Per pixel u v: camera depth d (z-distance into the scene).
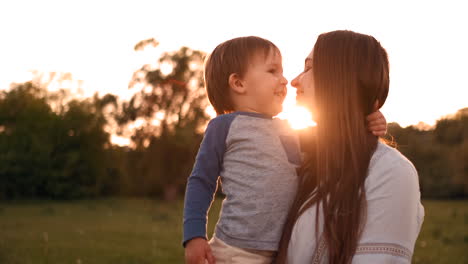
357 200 1.61
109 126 37.31
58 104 36.34
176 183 36.56
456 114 37.00
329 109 1.77
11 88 35.44
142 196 38.12
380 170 1.62
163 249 11.56
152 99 36.97
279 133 1.96
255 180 1.86
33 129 34.53
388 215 1.56
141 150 37.53
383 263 1.52
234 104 2.15
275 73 2.11
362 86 1.77
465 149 36.66
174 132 36.19
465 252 10.92
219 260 1.87
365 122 1.82
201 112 37.00
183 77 36.88
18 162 33.22
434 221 17.95
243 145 1.91
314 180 1.82
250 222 1.84
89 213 22.03
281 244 1.76
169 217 20.69
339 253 1.59
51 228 15.23
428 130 37.47
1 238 12.44
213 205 25.42
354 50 1.79
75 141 35.25
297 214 1.76
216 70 2.17
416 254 10.56
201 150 1.99
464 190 36.84
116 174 37.72
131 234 14.15
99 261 9.83
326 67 1.80
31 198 33.38
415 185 1.62
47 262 9.48
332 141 1.74
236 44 2.14
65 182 34.44
